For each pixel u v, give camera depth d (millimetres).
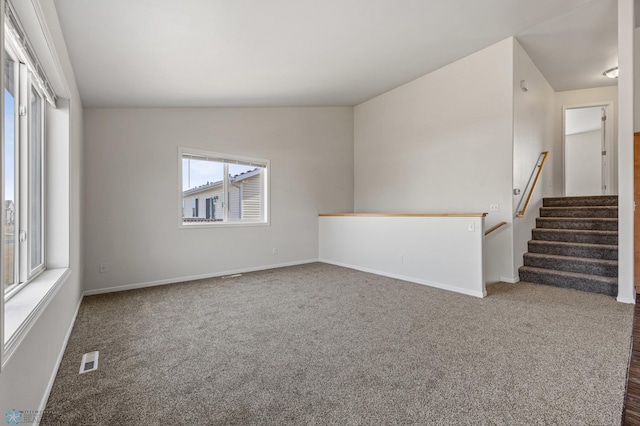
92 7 2213
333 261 5953
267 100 5113
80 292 3580
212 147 4965
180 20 2527
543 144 5457
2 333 1080
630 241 3299
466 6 3260
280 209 5746
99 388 1852
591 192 8141
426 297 3686
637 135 3357
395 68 4719
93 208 4004
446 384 1844
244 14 2621
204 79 3754
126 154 4242
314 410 1627
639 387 1696
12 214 1883
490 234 4391
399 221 4684
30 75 2031
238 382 1901
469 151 4609
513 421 1517
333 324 2838
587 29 3969
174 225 4582
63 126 2625
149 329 2758
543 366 2037
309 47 3488
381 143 6055
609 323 2758
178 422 1549
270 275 4980
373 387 1826
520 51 4328
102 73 3174
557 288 3957
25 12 1595
